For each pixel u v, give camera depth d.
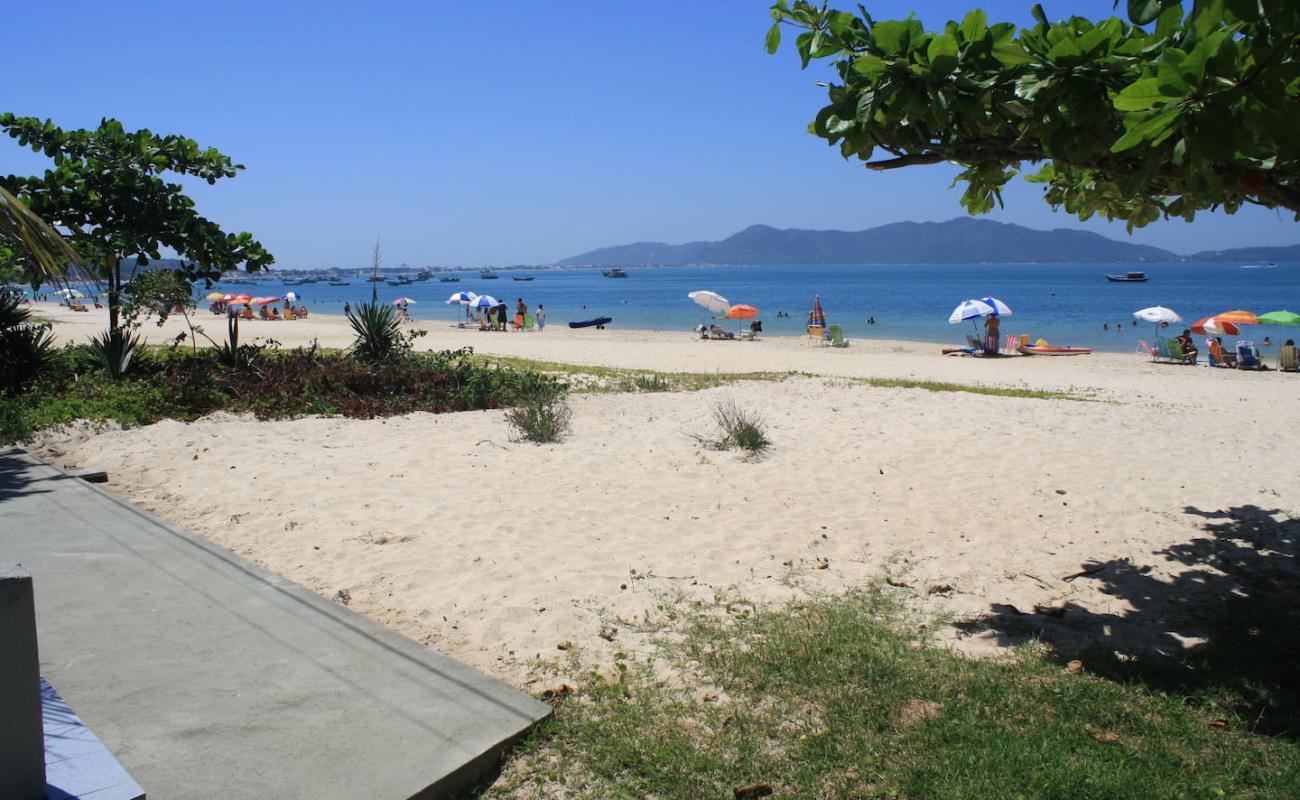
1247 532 6.41
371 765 3.03
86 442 8.78
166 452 8.34
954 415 11.41
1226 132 3.05
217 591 4.67
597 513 6.71
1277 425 11.21
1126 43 3.66
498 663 4.14
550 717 3.50
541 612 4.75
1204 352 29.28
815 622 4.62
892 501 7.18
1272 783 3.07
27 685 2.50
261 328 34.94
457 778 3.04
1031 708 3.64
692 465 8.34
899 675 3.93
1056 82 3.73
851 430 10.21
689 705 3.68
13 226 5.43
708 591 5.16
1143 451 9.24
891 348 29.45
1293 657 4.20
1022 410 11.96
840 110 4.00
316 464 8.01
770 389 14.09
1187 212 5.01
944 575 5.50
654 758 3.25
